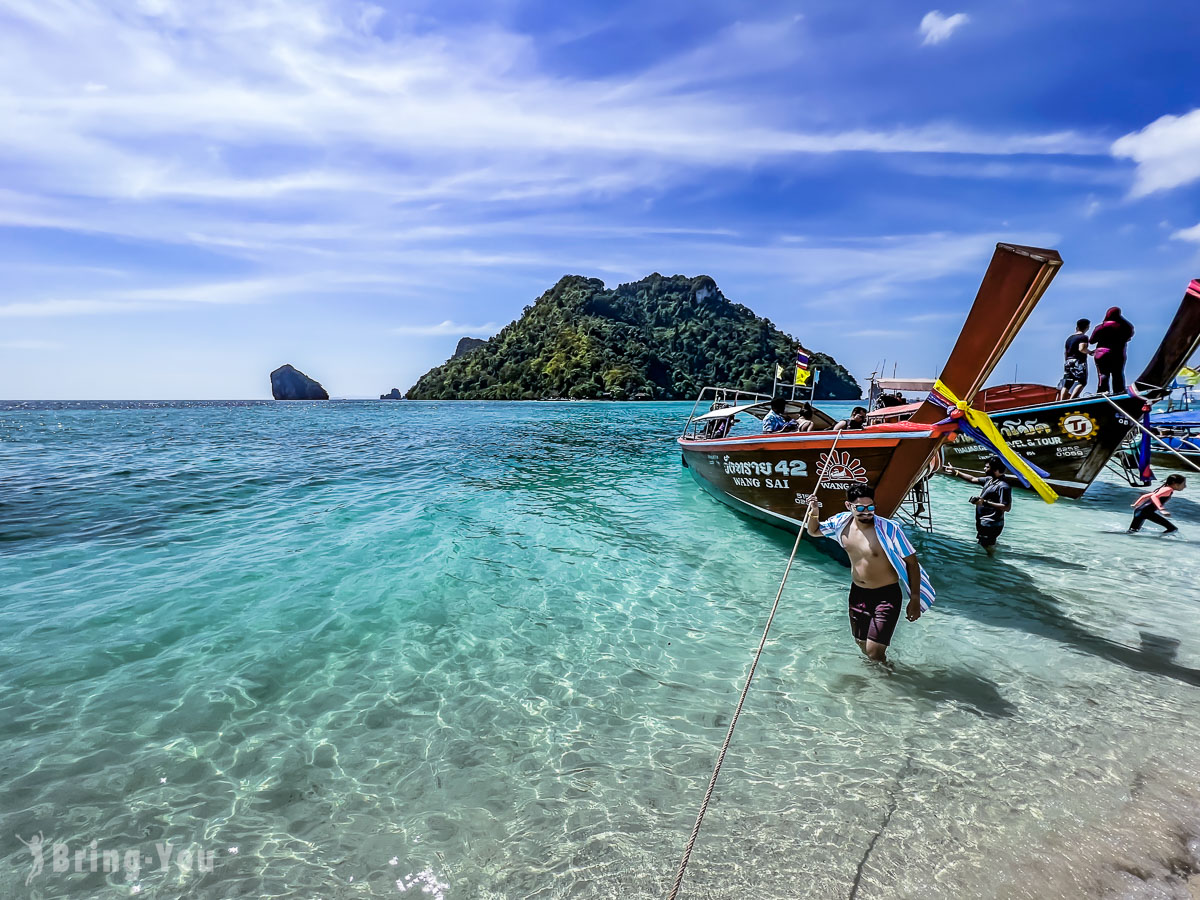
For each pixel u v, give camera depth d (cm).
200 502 1062
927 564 727
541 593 629
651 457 1917
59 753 350
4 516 922
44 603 576
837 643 505
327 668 461
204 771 337
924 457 600
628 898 252
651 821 299
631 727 384
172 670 453
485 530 889
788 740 367
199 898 254
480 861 274
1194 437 1617
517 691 429
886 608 450
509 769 341
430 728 383
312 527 892
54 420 4225
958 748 356
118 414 5506
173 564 704
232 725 383
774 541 836
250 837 289
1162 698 414
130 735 369
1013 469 546
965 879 259
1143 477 1202
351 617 559
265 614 562
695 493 1225
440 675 452
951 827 291
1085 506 1116
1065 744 359
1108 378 1074
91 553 739
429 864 272
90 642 496
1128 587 645
